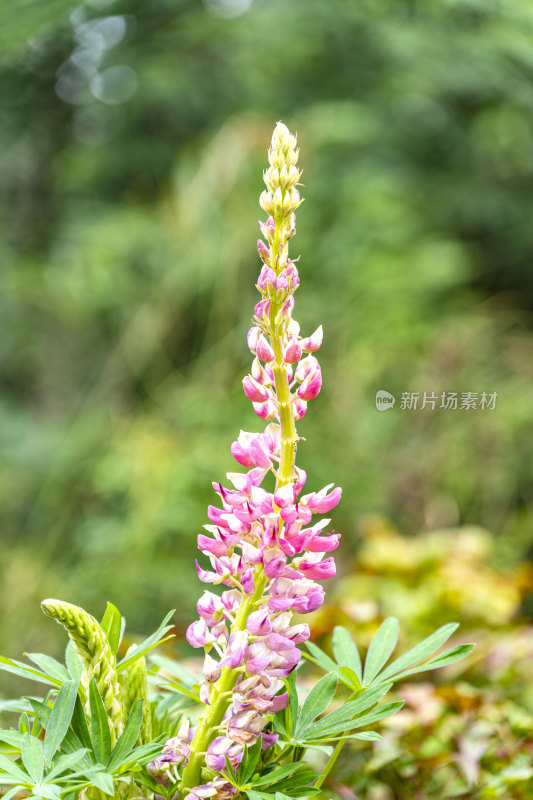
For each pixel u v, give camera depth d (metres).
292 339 0.77
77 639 0.77
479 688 1.47
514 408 3.54
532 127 4.68
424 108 5.38
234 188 3.80
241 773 0.74
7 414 4.23
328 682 0.82
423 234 4.81
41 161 4.70
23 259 4.39
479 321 4.09
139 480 3.52
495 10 3.53
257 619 0.73
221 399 3.71
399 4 4.34
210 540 0.76
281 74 4.97
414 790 1.21
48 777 0.69
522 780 1.17
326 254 4.34
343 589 2.18
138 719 0.75
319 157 4.72
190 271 3.88
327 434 3.82
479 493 3.56
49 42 4.21
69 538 3.71
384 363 3.87
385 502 3.59
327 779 1.17
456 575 2.01
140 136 4.96
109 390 3.95
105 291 4.15
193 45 4.83
